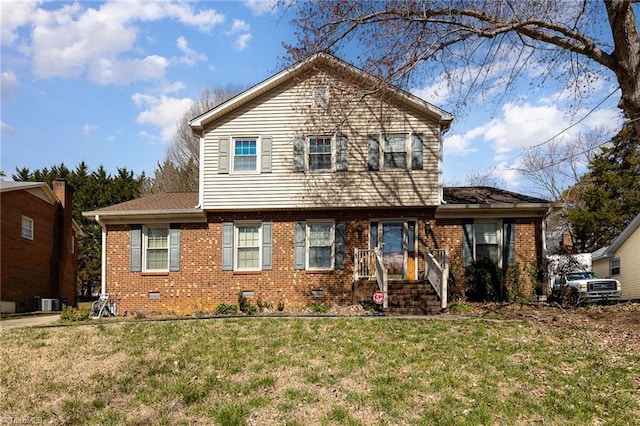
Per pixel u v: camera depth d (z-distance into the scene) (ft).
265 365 25.45
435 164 52.11
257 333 32.12
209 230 53.72
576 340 30.22
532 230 52.60
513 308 45.57
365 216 52.75
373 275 51.03
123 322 40.40
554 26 37.88
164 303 53.01
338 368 24.75
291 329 33.09
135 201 59.26
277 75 52.70
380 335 31.19
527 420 19.11
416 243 52.19
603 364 25.32
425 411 19.79
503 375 23.81
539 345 28.94
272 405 20.65
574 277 66.69
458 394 21.49
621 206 97.30
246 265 53.26
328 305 50.65
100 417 19.97
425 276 50.60
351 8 40.37
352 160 52.44
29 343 31.53
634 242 71.31
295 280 52.24
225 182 52.90
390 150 52.65
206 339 30.94
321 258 52.70
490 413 19.56
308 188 52.34
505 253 52.26
